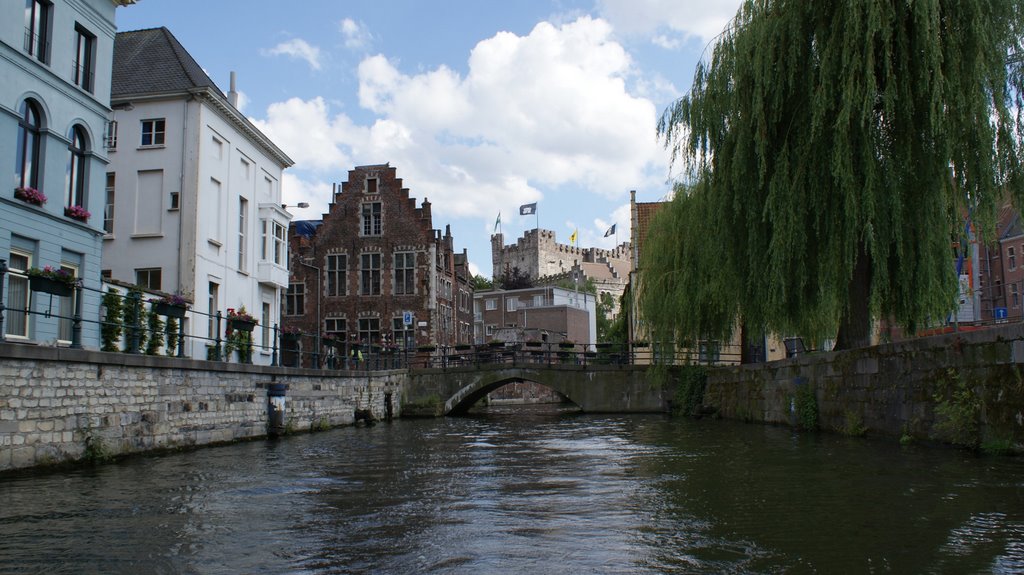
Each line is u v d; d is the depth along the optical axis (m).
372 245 43.06
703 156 15.75
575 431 21.02
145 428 13.48
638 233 43.75
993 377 10.37
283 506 8.11
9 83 14.27
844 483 8.85
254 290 27.98
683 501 8.12
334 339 25.08
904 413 12.74
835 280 13.35
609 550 5.91
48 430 10.92
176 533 6.70
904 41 12.16
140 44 25.88
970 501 7.42
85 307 16.47
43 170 15.26
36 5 15.27
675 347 28.11
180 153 23.78
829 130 13.18
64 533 6.69
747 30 14.43
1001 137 11.98
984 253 42.09
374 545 6.19
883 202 12.62
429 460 13.00
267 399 18.78
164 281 23.25
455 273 51.00
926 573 5.04
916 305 13.33
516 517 7.35
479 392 36.38
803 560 5.45
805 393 17.50
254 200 28.06
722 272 16.19
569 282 93.31
